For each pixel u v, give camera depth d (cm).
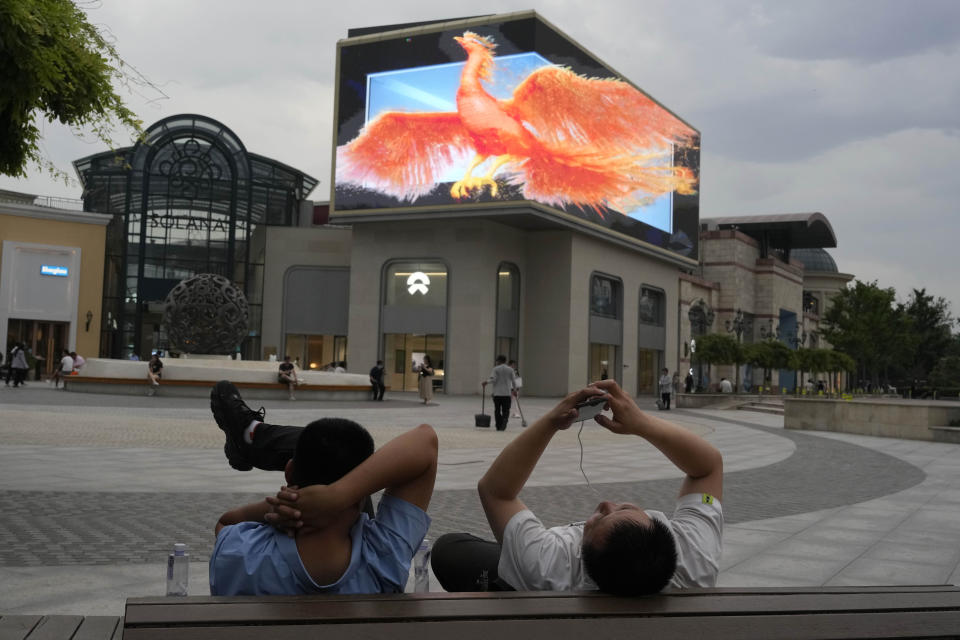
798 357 4797
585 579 244
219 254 5162
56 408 2128
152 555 587
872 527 786
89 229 5044
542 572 251
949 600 227
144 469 1060
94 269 5050
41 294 4912
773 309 7775
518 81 4241
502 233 4609
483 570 294
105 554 584
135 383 2916
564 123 4497
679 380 6119
